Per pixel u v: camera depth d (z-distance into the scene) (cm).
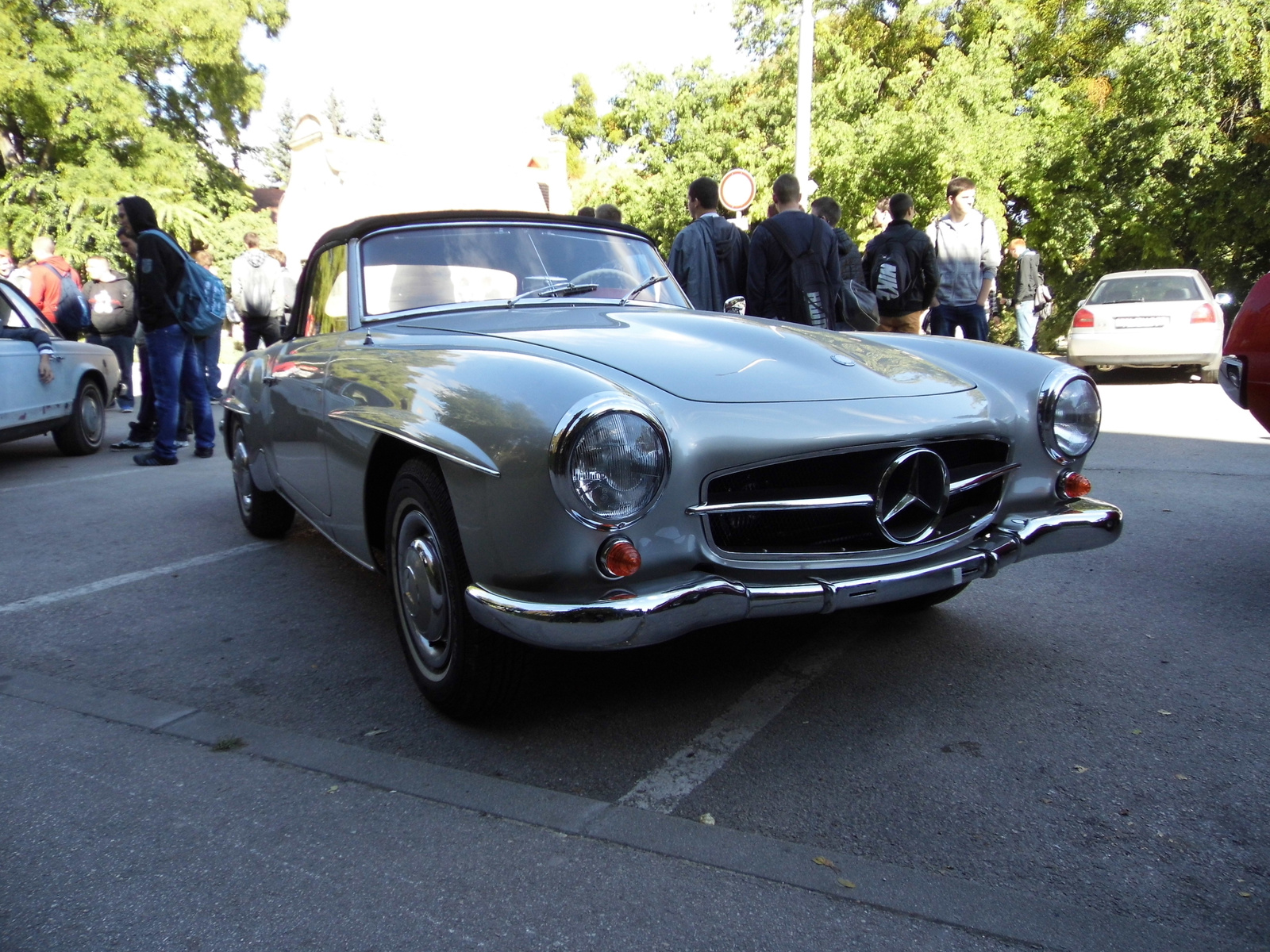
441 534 253
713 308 599
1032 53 1950
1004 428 285
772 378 264
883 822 221
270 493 464
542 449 218
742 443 238
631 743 261
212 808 229
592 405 217
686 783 239
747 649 326
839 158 1720
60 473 689
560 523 220
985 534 285
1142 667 306
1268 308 355
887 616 360
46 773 247
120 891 197
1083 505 303
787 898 193
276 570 434
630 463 219
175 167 2600
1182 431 775
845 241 655
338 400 310
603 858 207
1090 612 358
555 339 283
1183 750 252
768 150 1959
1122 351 1191
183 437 806
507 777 243
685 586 229
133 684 305
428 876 202
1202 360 1171
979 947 178
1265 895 193
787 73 2158
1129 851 208
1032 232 1922
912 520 264
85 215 2430
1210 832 215
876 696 288
